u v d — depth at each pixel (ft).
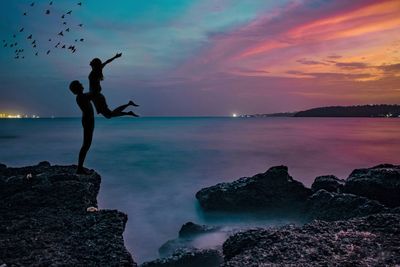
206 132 416.46
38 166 54.19
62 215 34.91
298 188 75.92
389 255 25.64
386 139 293.43
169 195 99.04
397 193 59.72
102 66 39.83
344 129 503.20
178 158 172.24
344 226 32.48
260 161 163.22
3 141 262.67
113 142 261.03
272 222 68.64
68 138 297.74
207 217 77.71
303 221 63.10
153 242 66.23
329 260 25.34
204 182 116.67
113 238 29.94
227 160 165.78
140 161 161.07
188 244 57.21
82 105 42.32
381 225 31.91
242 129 504.02
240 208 75.66
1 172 50.14
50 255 26.96
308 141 272.31
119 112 39.88
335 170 140.26
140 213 82.99
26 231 31.14
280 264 25.26
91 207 36.73
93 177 46.50
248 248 30.48
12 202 37.96
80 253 27.43
